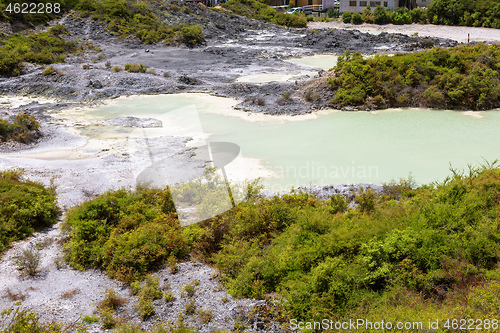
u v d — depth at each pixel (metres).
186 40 57.31
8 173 14.71
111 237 9.56
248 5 79.50
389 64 30.81
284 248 8.44
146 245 9.19
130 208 10.89
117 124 25.22
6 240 10.34
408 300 6.49
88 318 6.99
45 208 11.95
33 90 34.75
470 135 21.89
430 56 30.88
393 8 78.56
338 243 8.05
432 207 9.13
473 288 6.41
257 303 7.06
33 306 7.46
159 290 7.84
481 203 9.18
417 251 7.44
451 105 27.98
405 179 15.81
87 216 10.59
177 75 38.50
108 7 61.09
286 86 32.59
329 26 73.06
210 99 31.56
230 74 40.66
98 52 50.88
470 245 7.39
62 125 25.25
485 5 66.81
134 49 54.06
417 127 23.69
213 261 9.12
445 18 70.44
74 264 9.30
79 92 33.69
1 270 8.92
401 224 8.55
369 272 7.24
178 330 6.32
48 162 18.23
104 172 16.81
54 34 51.88
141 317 6.99
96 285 8.41
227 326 6.57
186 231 9.77
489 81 28.11
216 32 63.88
